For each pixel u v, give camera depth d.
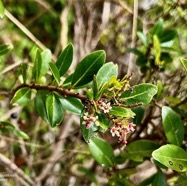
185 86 0.37
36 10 0.68
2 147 0.45
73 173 0.48
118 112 0.22
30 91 0.26
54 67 0.23
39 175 0.46
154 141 0.31
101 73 0.23
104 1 0.51
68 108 0.24
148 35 0.37
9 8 0.67
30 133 0.49
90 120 0.21
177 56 0.43
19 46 0.56
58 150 0.47
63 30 0.53
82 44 0.54
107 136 0.38
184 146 0.28
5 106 0.45
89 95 0.22
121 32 0.52
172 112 0.27
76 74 0.24
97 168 0.47
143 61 0.37
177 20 0.43
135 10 0.42
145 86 0.23
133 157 0.30
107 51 0.53
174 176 0.33
